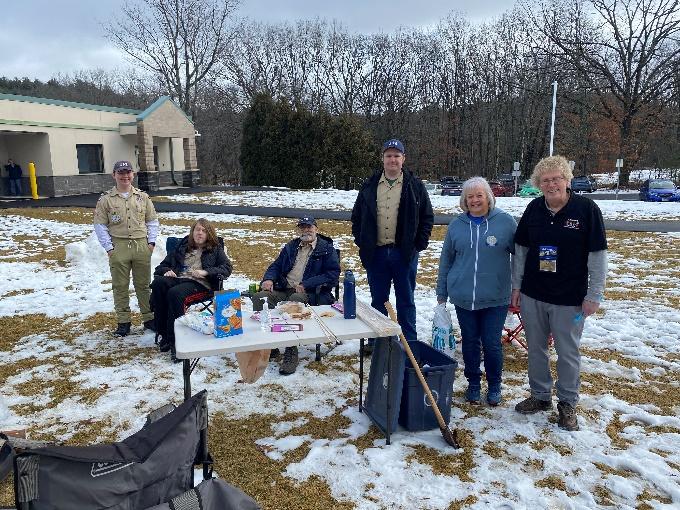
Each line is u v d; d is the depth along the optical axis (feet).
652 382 14.99
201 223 18.60
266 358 13.39
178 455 7.29
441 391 12.22
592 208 11.50
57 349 17.95
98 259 31.19
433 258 34.12
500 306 13.12
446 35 172.35
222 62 149.89
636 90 127.85
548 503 9.68
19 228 45.96
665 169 155.74
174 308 17.08
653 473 10.43
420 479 10.47
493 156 176.04
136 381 15.31
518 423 12.70
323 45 167.84
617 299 23.44
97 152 82.12
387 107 169.68
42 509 6.36
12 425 12.78
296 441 11.96
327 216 57.06
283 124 112.57
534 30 143.64
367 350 17.48
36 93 172.04
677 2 118.42
